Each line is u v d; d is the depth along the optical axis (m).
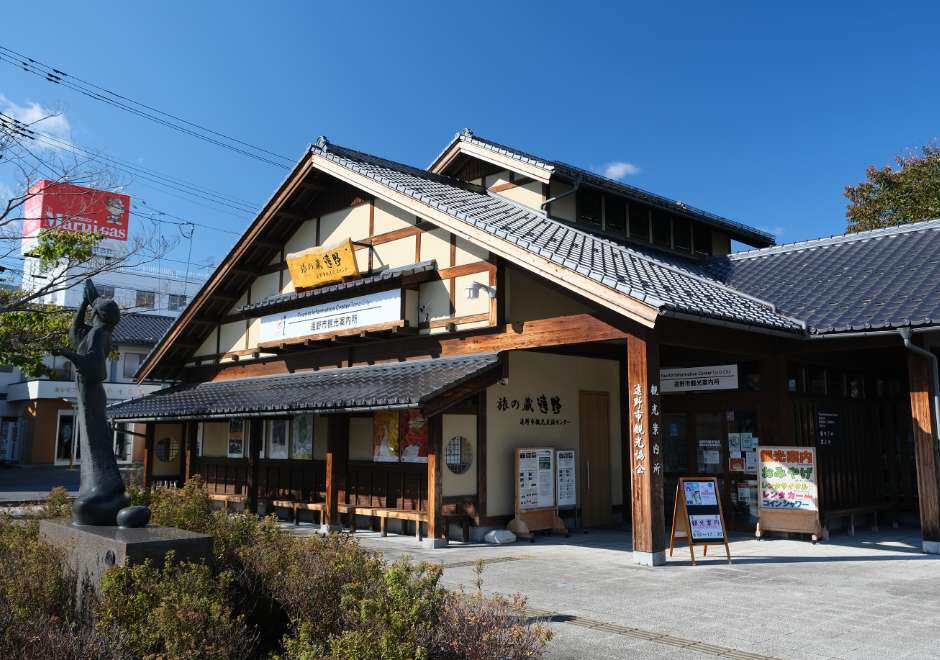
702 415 12.62
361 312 12.99
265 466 15.76
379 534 12.36
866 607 6.80
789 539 11.18
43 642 4.39
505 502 11.94
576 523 12.81
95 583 5.72
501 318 11.35
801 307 11.06
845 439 12.83
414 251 12.89
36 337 15.46
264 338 14.97
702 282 11.89
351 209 14.27
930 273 10.85
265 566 5.93
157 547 5.60
